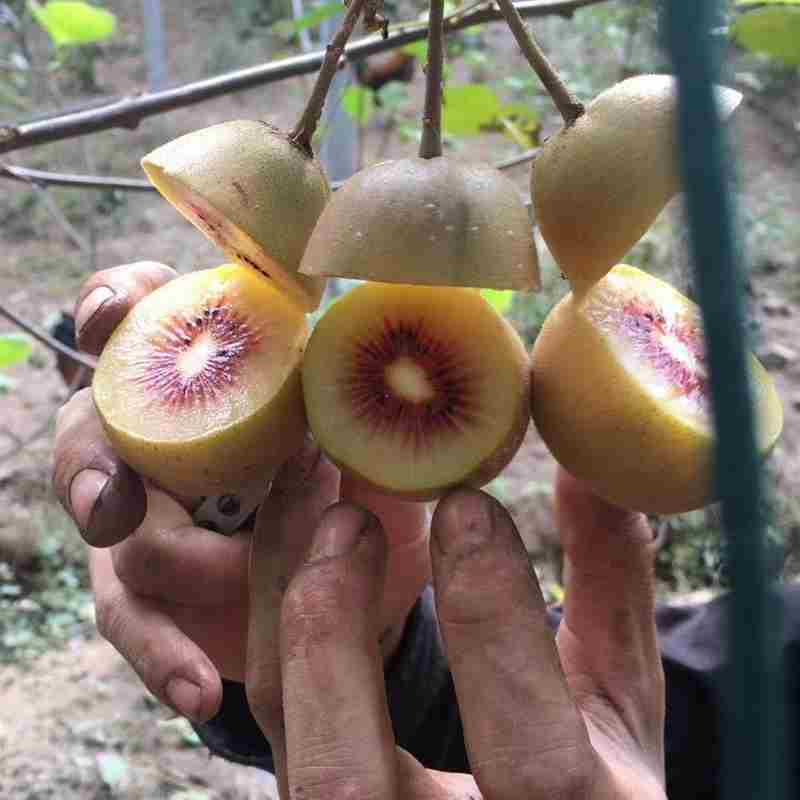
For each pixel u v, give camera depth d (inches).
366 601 7.0
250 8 83.7
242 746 12.0
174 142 7.7
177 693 8.7
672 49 3.4
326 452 7.4
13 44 64.8
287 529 7.8
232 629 10.3
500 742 6.4
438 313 7.4
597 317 7.4
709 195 3.4
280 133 7.9
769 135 32.8
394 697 11.8
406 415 7.4
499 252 6.8
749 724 3.5
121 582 9.8
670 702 12.6
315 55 13.8
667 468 7.1
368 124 49.8
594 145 7.0
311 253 6.9
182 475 7.6
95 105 16.4
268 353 7.8
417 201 6.8
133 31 83.8
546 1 13.2
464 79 63.2
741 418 3.5
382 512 11.0
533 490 35.9
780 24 9.6
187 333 8.1
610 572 9.9
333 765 6.6
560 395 7.4
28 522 37.7
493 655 6.5
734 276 3.4
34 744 28.4
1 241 59.7
